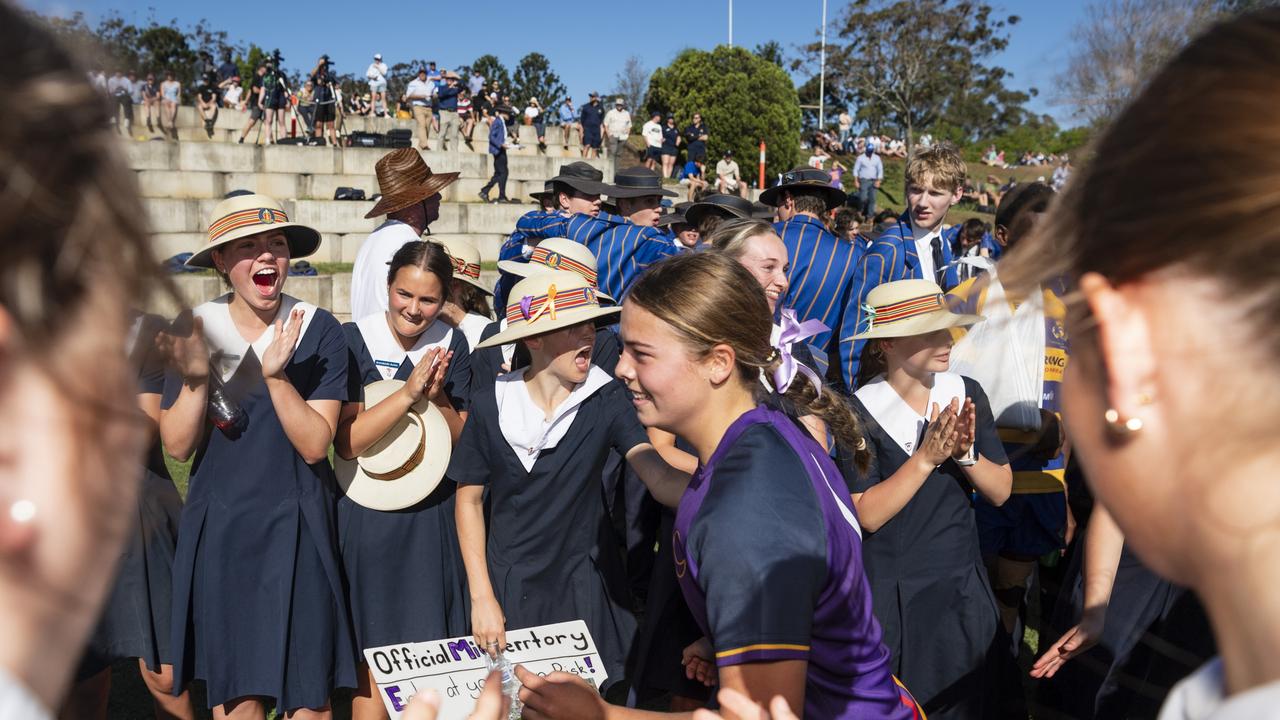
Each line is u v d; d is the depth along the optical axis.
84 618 0.42
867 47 28.44
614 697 3.83
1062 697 2.65
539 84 61.16
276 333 2.71
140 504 2.74
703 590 1.52
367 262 4.71
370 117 23.11
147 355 0.50
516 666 1.73
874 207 20.77
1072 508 3.06
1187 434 0.48
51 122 0.38
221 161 16.80
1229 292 0.46
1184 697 0.58
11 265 0.38
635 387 1.74
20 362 0.39
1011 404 2.47
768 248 3.32
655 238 5.45
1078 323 0.53
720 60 32.06
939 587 2.82
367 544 3.05
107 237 0.40
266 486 2.76
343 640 2.92
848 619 1.60
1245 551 0.47
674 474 2.70
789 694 1.44
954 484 2.86
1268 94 0.47
